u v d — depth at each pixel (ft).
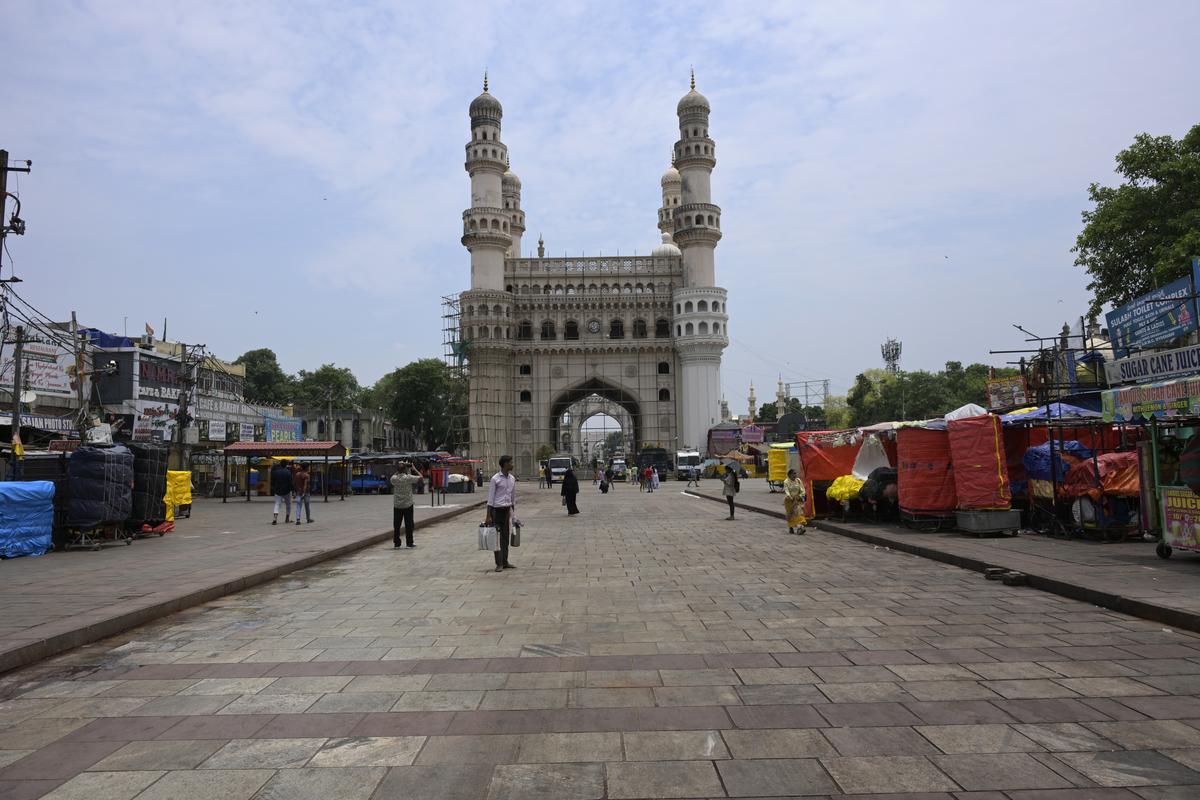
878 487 57.26
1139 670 18.75
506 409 234.99
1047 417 47.44
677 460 206.80
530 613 27.09
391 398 283.59
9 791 12.54
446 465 152.87
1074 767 13.00
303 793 12.35
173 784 12.76
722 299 234.79
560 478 190.39
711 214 241.55
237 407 146.30
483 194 239.09
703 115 244.22
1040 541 43.55
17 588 30.94
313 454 106.52
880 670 19.08
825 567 37.91
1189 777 12.56
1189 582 28.43
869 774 12.85
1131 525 42.32
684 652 21.17
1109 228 84.12
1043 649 20.89
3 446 67.41
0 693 18.22
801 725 15.23
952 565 37.83
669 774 12.97
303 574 38.22
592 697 17.26
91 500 46.14
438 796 12.19
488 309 231.71
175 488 73.26
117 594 29.22
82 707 17.03
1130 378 38.37
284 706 16.89
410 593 31.89
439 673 19.40
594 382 241.55
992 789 12.21
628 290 247.91
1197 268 41.24
